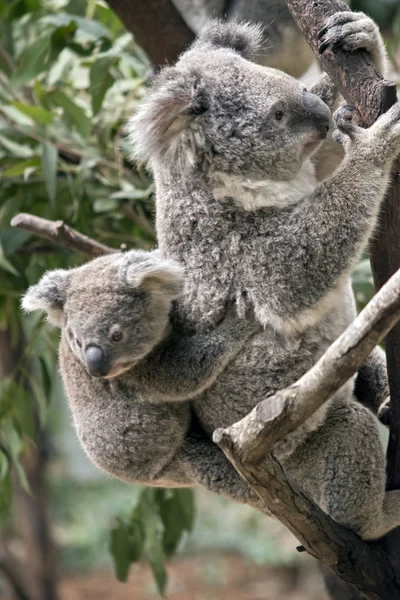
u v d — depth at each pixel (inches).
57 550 637.3
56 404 766.5
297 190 258.1
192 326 252.4
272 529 854.5
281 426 198.5
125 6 363.6
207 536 851.4
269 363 247.8
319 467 247.6
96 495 868.6
